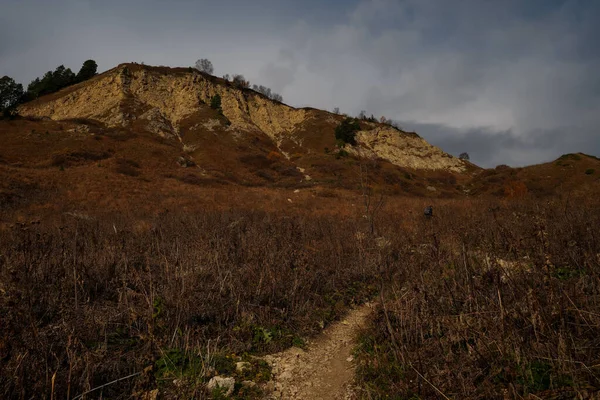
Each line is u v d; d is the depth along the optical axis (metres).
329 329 5.70
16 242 7.26
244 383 3.90
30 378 3.19
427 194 51.97
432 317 4.09
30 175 31.53
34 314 4.38
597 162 50.22
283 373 4.30
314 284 7.05
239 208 24.98
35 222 6.98
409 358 3.66
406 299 4.58
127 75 79.19
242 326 5.13
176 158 51.84
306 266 7.30
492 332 3.49
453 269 5.04
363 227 12.73
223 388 3.67
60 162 40.53
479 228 8.11
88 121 61.94
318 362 4.64
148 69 86.75
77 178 33.72
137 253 8.02
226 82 96.19
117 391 3.48
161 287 5.72
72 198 26.61
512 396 2.86
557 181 46.22
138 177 38.91
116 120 64.06
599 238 6.04
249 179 50.47
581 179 44.84
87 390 3.11
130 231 11.50
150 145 54.12
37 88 86.62
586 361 2.88
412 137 90.62
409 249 7.21
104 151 47.28
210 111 78.19
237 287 5.95
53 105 74.50
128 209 22.69
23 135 49.16
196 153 60.25
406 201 30.19
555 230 6.95
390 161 76.00
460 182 71.31
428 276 5.28
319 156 68.69
